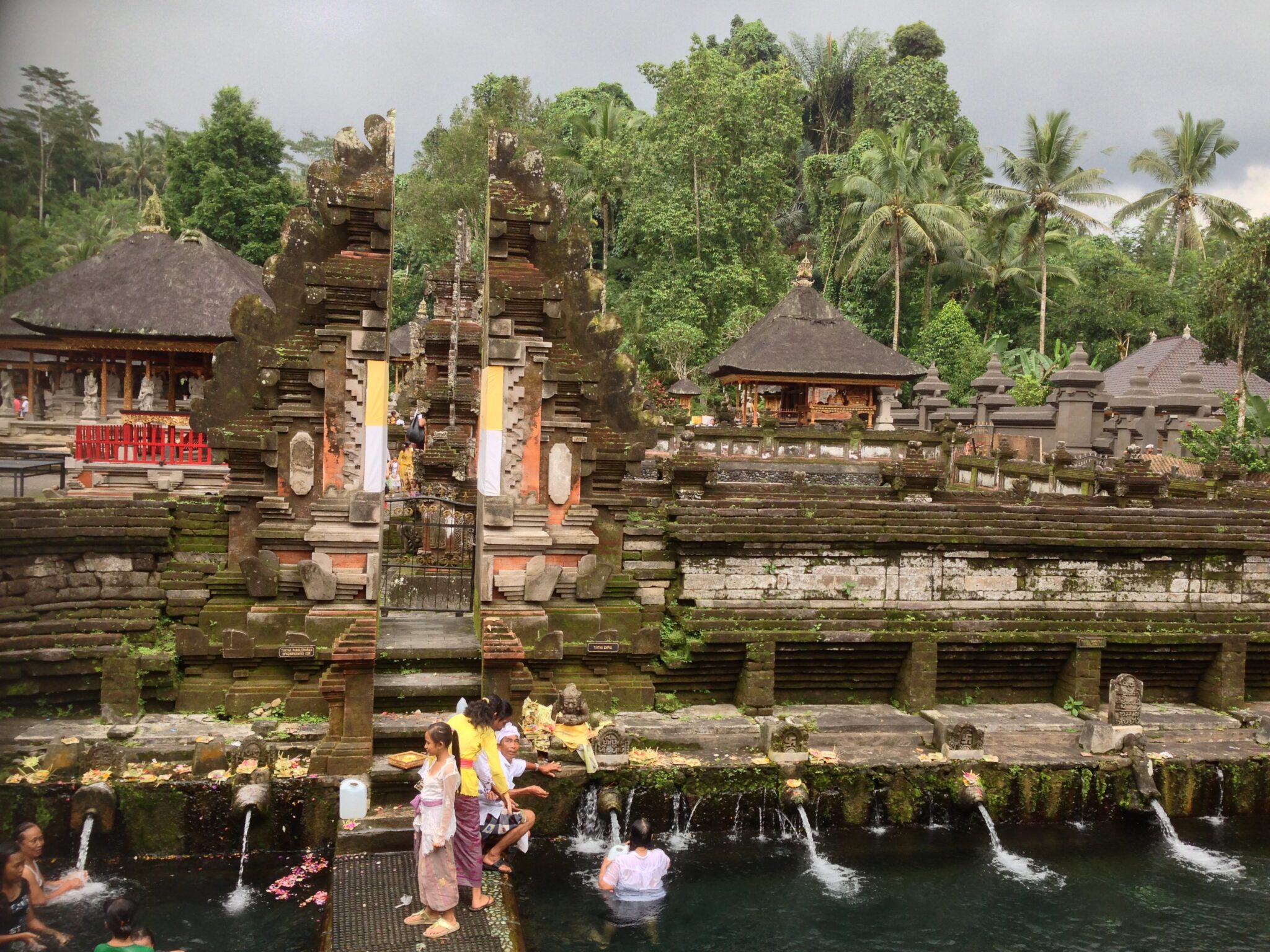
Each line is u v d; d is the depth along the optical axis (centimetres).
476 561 1325
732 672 1330
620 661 1303
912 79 6241
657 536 1332
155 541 1199
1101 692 1414
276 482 1221
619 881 1008
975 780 1187
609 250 6212
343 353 1207
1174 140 5400
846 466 3075
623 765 1134
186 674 1199
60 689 1134
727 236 5275
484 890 919
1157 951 941
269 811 1033
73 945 851
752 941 934
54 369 2898
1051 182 5341
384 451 1220
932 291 5959
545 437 1280
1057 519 1432
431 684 1172
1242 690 1409
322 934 856
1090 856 1142
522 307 1259
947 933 964
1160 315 5500
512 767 1002
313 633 1177
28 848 891
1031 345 5712
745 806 1157
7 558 1103
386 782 1061
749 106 5328
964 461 2956
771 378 3800
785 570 1331
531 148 1280
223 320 2395
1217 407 3534
